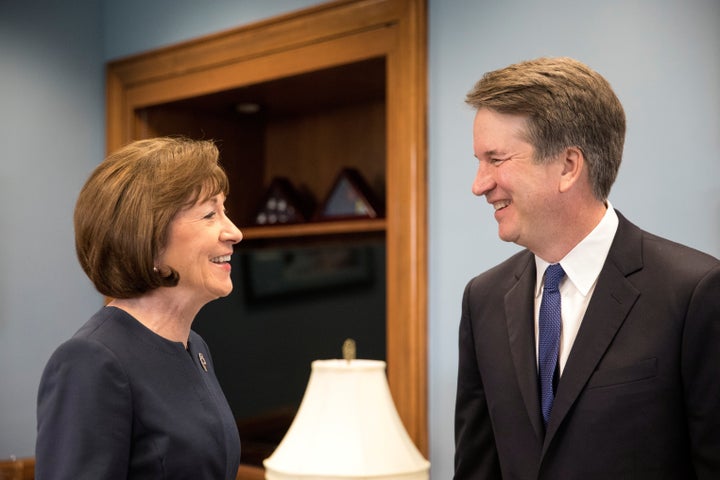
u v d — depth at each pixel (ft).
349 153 12.60
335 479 7.77
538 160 4.95
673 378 4.68
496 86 5.04
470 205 8.91
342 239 11.70
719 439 4.51
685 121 7.43
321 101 12.33
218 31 11.63
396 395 9.43
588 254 5.09
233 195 13.50
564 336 5.15
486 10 8.84
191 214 4.96
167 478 4.67
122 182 4.83
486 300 5.65
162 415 4.71
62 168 12.85
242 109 12.92
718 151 7.22
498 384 5.32
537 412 5.06
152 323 4.98
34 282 12.51
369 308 10.87
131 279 4.82
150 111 12.87
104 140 13.30
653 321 4.77
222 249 5.09
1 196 12.23
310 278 11.59
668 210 7.51
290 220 12.23
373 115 12.30
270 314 12.03
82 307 13.01
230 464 5.08
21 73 12.44
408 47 9.34
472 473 5.71
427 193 9.25
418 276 9.21
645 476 4.66
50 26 12.76
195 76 11.87
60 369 4.56
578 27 8.16
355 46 9.96
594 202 5.06
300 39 10.55
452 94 9.08
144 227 4.76
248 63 11.19
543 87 4.91
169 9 12.31
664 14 7.59
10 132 12.33
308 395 8.41
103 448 4.44
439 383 9.13
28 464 11.91
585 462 4.77
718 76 7.24
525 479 5.06
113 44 13.15
